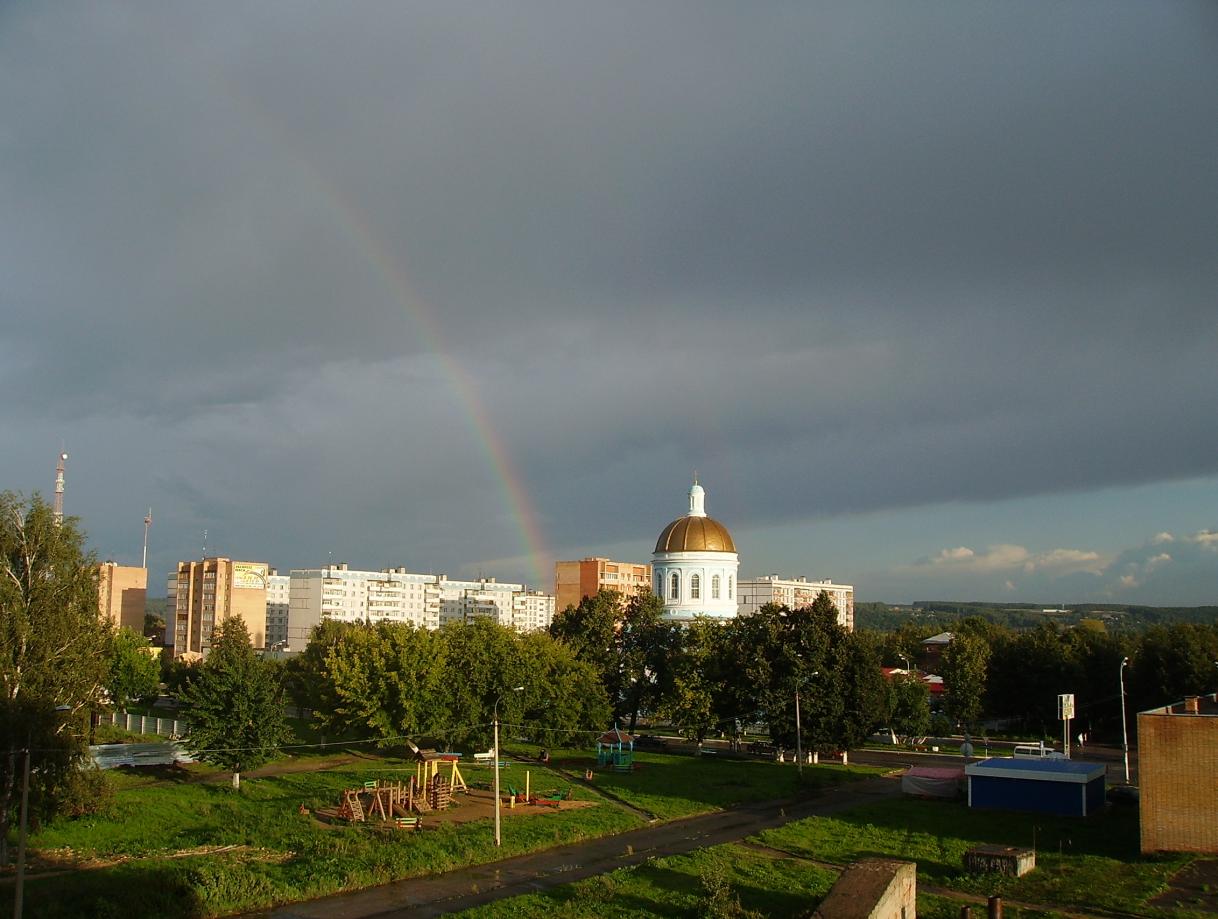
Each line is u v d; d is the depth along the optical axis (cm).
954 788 7325
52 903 4091
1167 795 5244
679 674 10588
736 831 6097
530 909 4325
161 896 4288
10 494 5578
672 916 4212
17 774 5106
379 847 5297
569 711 9506
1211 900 4334
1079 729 12044
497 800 5512
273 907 4409
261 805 6562
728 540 14688
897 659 17188
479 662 9150
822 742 9112
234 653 7906
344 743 8819
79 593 5669
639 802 6988
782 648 9425
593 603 11738
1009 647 12712
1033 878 4797
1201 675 10781
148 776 7894
